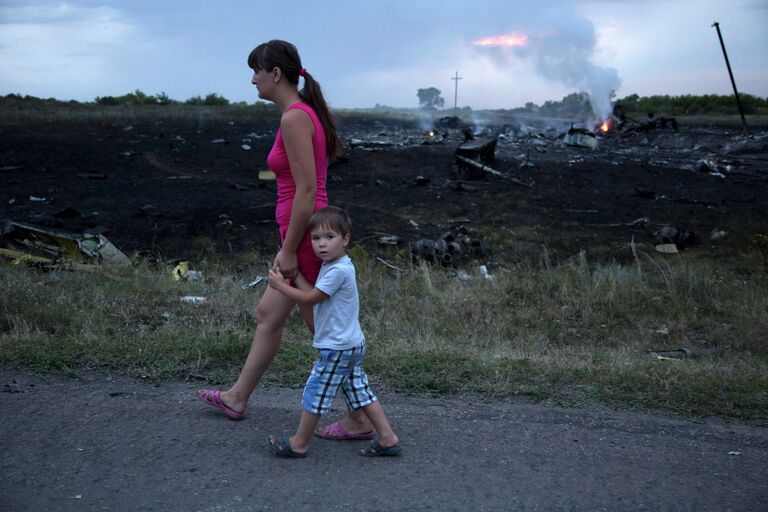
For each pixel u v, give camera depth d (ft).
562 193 56.34
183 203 47.34
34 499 9.46
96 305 20.43
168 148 70.95
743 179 66.64
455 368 15.44
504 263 35.50
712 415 13.43
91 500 9.51
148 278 26.63
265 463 10.90
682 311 26.16
